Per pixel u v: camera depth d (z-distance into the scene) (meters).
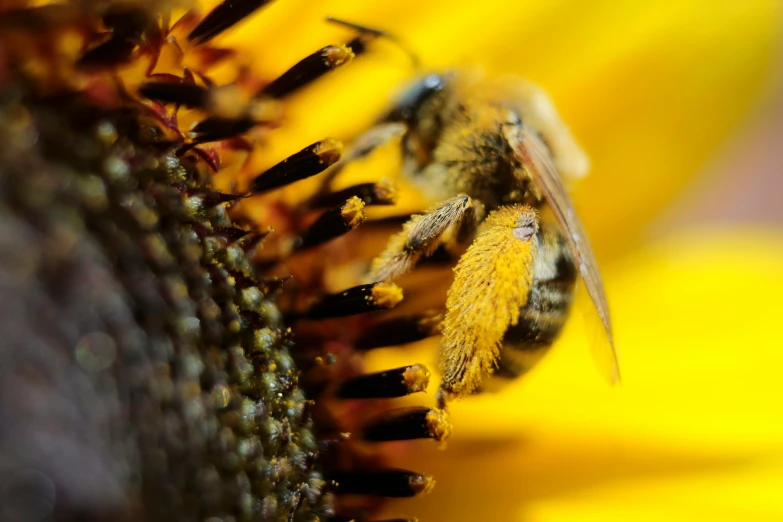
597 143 0.12
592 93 0.12
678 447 0.11
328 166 0.10
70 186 0.09
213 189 0.10
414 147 0.11
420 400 0.11
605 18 0.11
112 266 0.09
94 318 0.09
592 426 0.11
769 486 0.11
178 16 0.10
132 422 0.09
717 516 0.11
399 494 0.11
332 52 0.10
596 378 0.11
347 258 0.11
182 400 0.09
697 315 0.12
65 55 0.09
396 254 0.11
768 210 0.14
